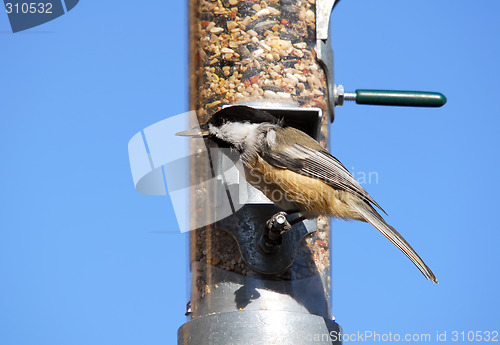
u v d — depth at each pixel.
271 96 11.13
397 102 11.80
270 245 10.31
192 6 11.95
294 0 11.50
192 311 10.84
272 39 11.32
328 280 11.04
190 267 11.11
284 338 10.04
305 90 11.29
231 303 10.41
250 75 11.20
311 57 11.45
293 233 10.69
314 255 10.92
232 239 10.62
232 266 10.55
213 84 11.27
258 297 10.37
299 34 11.44
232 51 11.30
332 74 11.73
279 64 11.27
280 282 10.48
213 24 11.44
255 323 10.06
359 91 11.80
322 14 11.57
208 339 10.16
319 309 10.70
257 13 11.38
